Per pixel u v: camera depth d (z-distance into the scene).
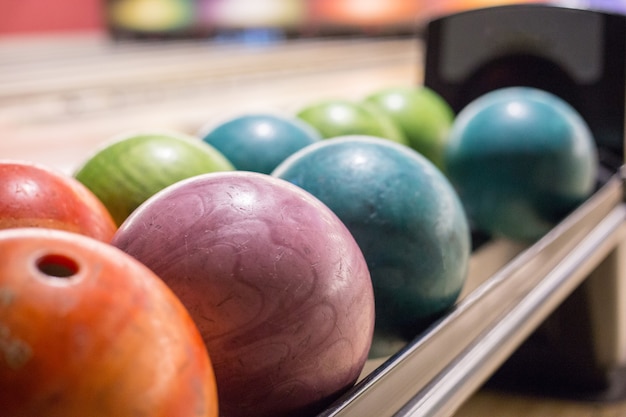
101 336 0.64
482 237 1.51
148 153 1.06
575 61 1.69
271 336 0.78
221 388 0.80
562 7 1.69
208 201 0.81
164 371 0.66
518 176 1.38
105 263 0.67
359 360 0.85
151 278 0.69
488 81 1.82
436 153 1.56
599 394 1.66
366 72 6.81
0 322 0.62
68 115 4.35
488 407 1.60
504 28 1.76
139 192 1.04
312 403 0.82
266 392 0.80
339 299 0.81
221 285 0.78
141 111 4.61
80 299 0.64
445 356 0.98
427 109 1.57
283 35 8.81
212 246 0.79
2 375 0.62
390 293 0.98
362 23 8.84
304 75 6.56
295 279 0.79
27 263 0.64
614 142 1.66
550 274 1.25
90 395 0.63
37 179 0.86
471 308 1.04
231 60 7.18
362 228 0.97
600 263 1.57
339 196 0.97
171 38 8.81
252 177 0.85
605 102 1.66
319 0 8.79
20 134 3.74
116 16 8.44
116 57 7.09
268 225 0.80
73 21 8.05
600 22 1.64
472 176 1.41
